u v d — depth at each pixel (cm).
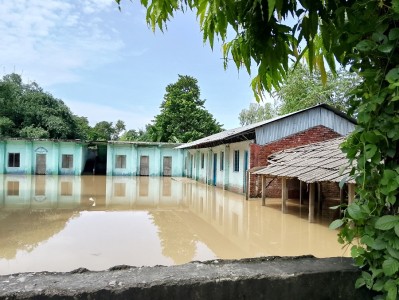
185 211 1233
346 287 154
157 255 675
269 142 1539
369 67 151
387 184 134
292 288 148
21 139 2595
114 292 130
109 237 811
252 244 773
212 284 140
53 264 603
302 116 1589
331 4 173
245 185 1659
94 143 2938
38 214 1084
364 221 146
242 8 186
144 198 1571
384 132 138
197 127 3494
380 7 144
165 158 3070
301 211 1197
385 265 132
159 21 196
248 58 213
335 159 983
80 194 1638
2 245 718
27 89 3544
